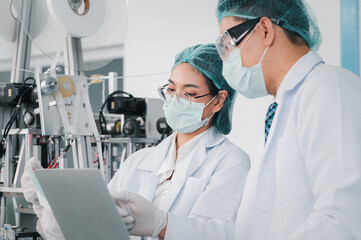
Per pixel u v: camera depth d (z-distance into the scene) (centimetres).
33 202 171
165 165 174
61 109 204
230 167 161
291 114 120
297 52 125
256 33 126
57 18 202
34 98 239
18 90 242
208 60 167
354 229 96
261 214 123
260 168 126
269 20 124
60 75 205
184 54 174
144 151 188
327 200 100
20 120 253
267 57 126
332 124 105
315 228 98
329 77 113
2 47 259
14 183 232
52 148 237
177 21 492
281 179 116
